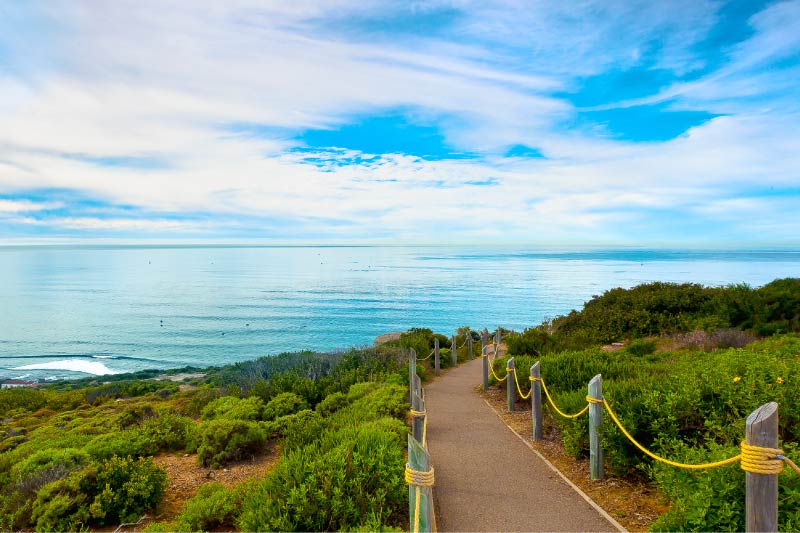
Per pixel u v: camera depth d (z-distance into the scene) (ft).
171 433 30.25
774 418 9.50
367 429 22.16
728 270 570.87
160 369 147.02
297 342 187.73
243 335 206.39
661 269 622.54
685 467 12.33
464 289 403.34
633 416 19.24
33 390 71.97
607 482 19.58
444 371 62.95
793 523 10.43
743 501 11.54
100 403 66.44
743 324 50.67
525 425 30.55
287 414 36.09
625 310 61.52
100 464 21.50
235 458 26.91
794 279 57.06
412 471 12.25
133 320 262.88
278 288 450.71
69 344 199.00
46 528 18.71
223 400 38.52
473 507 18.02
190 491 22.91
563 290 383.86
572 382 30.53
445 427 30.81
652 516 16.20
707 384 19.19
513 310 270.87
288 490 17.08
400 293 379.55
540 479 20.68
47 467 23.03
